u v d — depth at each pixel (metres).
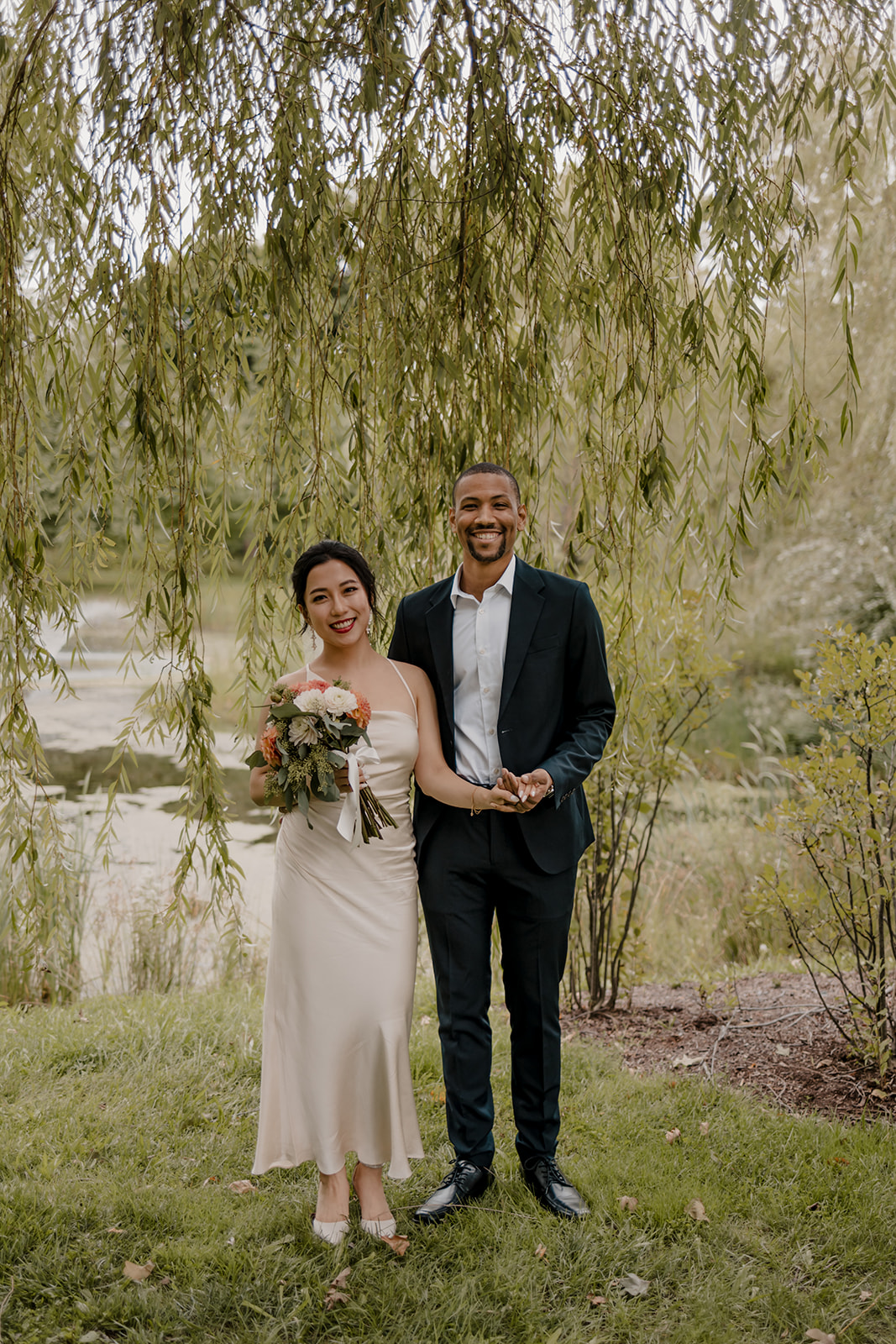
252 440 3.25
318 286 2.96
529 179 2.86
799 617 10.34
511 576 2.54
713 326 2.99
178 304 2.81
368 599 2.55
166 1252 2.29
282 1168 2.58
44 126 2.99
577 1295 2.17
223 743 10.83
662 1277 2.24
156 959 4.91
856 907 3.46
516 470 3.17
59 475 3.13
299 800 2.22
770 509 3.11
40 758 2.99
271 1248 2.29
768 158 2.99
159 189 2.72
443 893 2.48
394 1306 2.10
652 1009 4.16
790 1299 2.14
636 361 2.93
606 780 3.66
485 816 2.46
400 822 2.46
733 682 10.68
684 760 4.14
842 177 2.91
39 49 2.78
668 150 2.78
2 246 2.72
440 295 2.95
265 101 2.78
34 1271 2.21
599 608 3.34
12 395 2.71
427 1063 3.49
